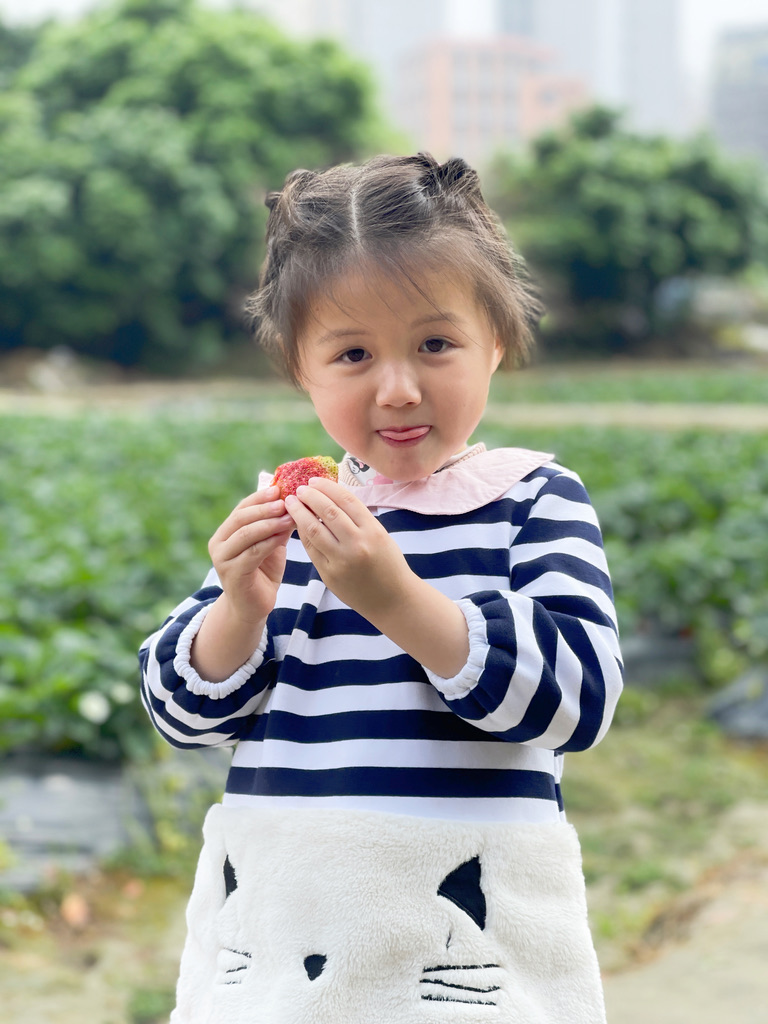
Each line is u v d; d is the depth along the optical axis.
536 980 1.21
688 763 4.89
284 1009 1.17
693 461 9.84
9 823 3.72
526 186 41.81
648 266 41.22
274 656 1.37
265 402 23.97
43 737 4.05
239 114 36.59
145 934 3.43
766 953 3.05
